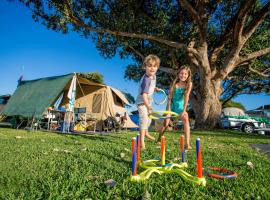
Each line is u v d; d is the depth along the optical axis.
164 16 13.48
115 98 13.81
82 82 12.63
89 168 2.71
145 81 4.54
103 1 14.48
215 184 2.35
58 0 12.38
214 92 14.95
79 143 5.19
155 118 3.29
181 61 17.55
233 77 19.91
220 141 7.14
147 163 3.01
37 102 10.59
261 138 9.55
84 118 11.86
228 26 15.33
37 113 10.07
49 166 2.76
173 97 4.55
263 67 18.11
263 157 4.22
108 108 12.77
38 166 2.76
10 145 4.57
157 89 4.70
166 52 17.56
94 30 13.78
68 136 7.19
